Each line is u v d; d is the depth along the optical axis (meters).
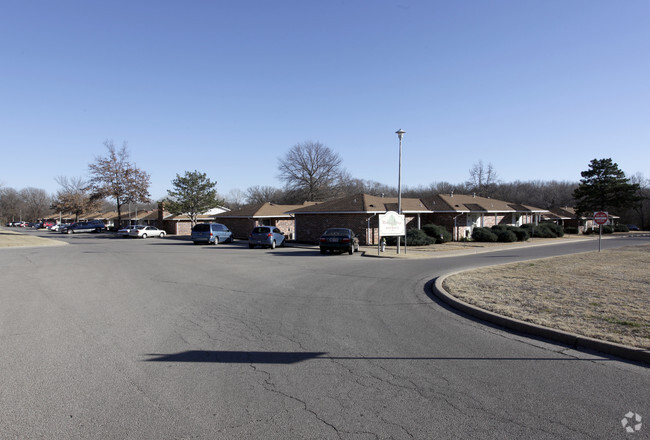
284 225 43.69
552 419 3.68
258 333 6.47
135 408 3.85
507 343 6.02
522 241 35.47
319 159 71.94
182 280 12.35
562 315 7.23
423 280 12.48
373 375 4.72
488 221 42.00
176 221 57.72
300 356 5.38
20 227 96.25
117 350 5.57
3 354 5.38
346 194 74.56
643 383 4.50
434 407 3.91
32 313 7.82
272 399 4.06
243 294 9.96
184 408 3.85
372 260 19.33
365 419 3.67
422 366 5.03
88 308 8.30
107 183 59.44
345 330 6.68
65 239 43.97
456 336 6.39
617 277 12.20
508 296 9.11
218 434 3.39
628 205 59.47
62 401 3.98
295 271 14.73
